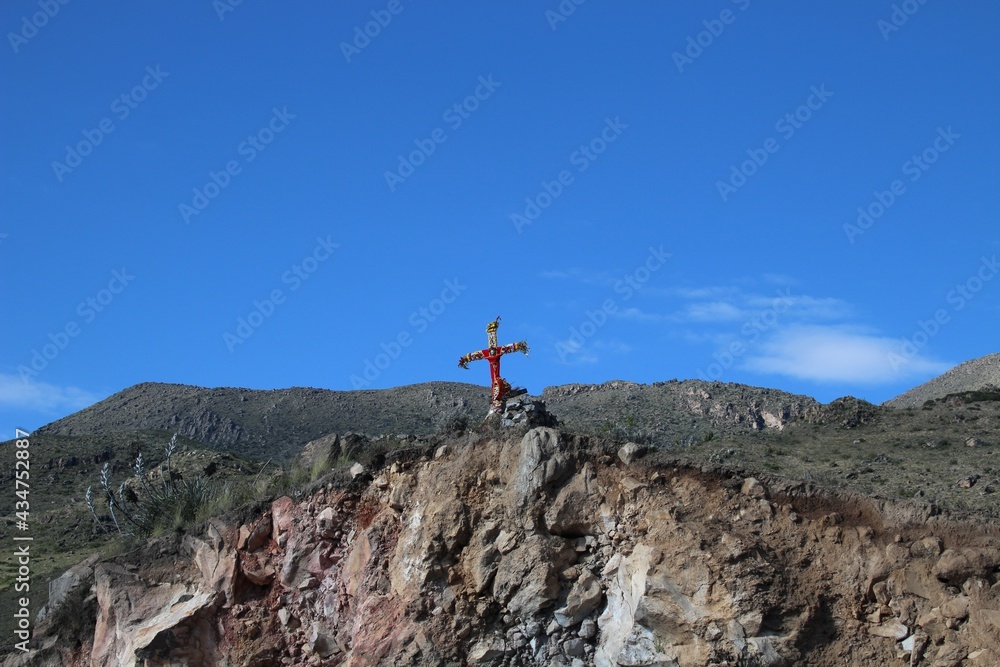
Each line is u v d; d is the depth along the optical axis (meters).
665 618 23.39
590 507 25.36
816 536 24.03
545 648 24.66
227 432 83.62
